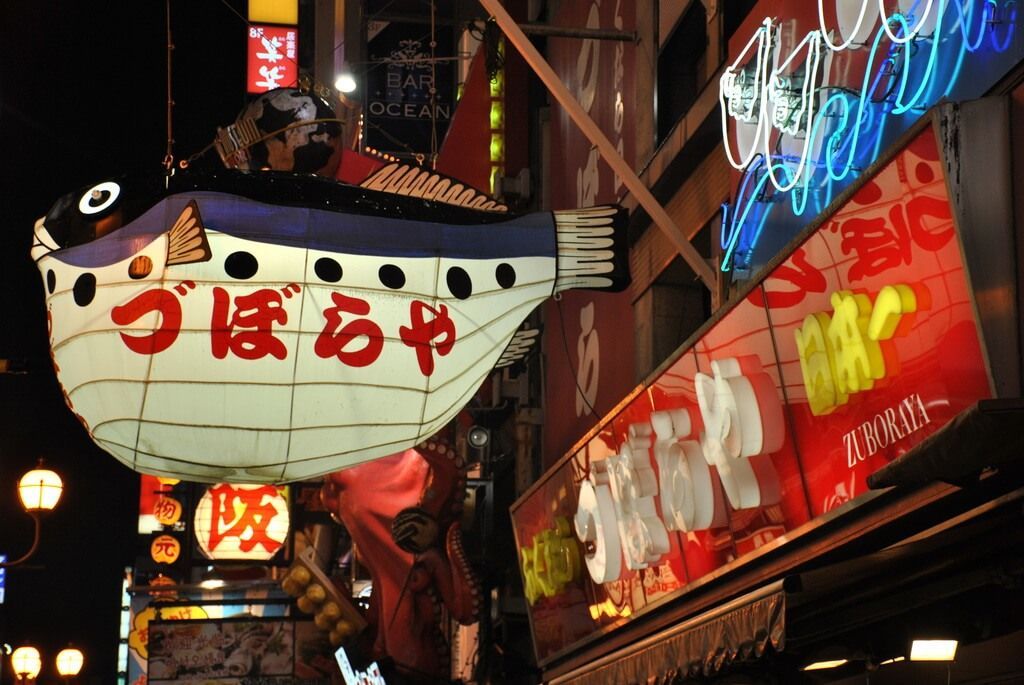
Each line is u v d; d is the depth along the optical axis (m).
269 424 9.28
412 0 38.56
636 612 13.92
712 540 11.70
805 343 9.41
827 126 10.77
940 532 7.86
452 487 21.77
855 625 9.57
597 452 14.52
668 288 15.91
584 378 19.02
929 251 7.84
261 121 10.69
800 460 9.84
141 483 39.34
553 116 21.88
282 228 9.52
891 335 8.34
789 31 11.69
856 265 8.68
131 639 32.31
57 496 19.67
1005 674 9.64
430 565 21.48
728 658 9.09
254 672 25.84
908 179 7.92
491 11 12.47
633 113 16.94
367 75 38.22
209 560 32.81
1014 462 6.63
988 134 7.55
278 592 30.52
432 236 9.91
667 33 15.74
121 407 9.25
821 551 9.77
